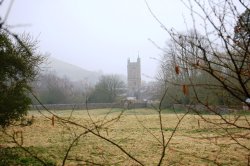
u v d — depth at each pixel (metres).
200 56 3.70
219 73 3.86
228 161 12.15
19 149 14.34
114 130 23.09
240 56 3.58
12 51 14.90
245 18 3.48
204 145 15.54
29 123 16.78
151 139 18.88
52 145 16.48
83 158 13.20
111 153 14.58
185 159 12.75
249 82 3.90
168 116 34.25
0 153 12.20
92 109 52.09
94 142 17.50
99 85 52.16
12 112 14.70
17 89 14.86
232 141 15.51
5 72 14.83
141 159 13.26
